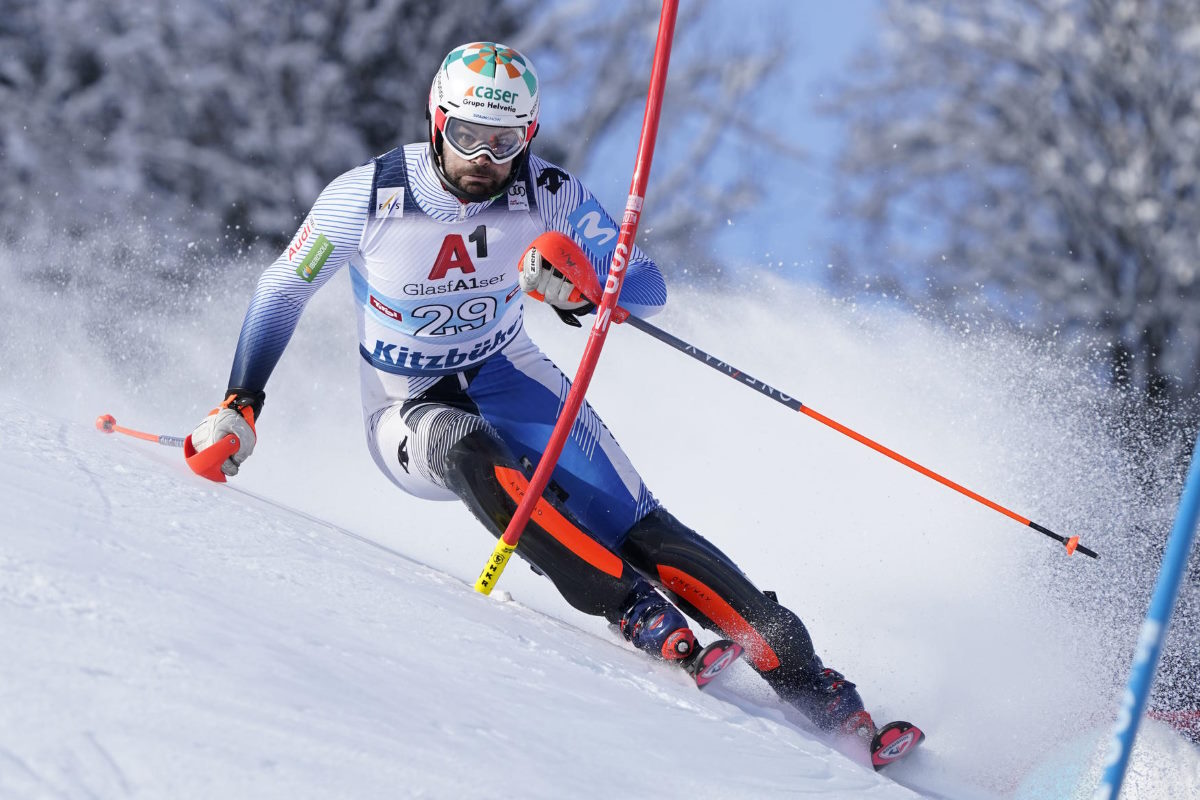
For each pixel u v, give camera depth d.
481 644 8.17
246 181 49.56
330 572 8.63
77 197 48.94
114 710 5.08
